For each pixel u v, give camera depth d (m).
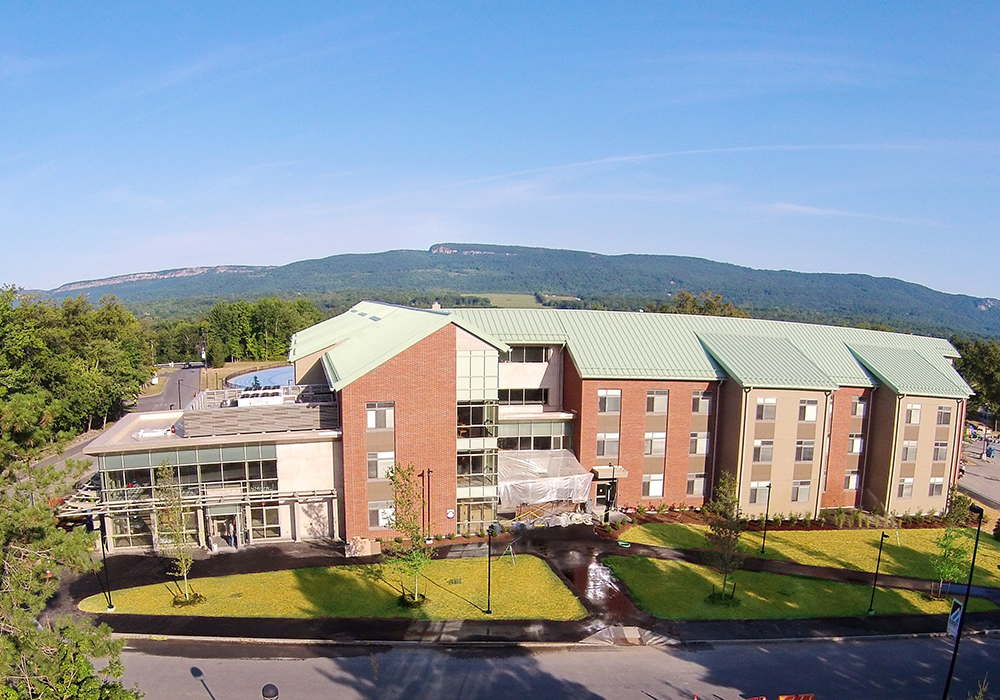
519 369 47.25
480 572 35.22
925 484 48.81
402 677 25.48
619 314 51.19
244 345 154.12
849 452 49.09
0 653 15.21
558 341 46.75
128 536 37.03
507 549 38.44
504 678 25.64
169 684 24.66
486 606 31.28
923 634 30.94
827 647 29.28
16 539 18.36
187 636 28.06
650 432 45.94
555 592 33.09
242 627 28.89
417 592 32.44
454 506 39.69
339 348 48.31
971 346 96.75
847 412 48.25
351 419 37.31
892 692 25.86
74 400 67.56
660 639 29.09
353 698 24.00
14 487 19.06
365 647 27.64
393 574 34.59
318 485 38.94
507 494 41.22
